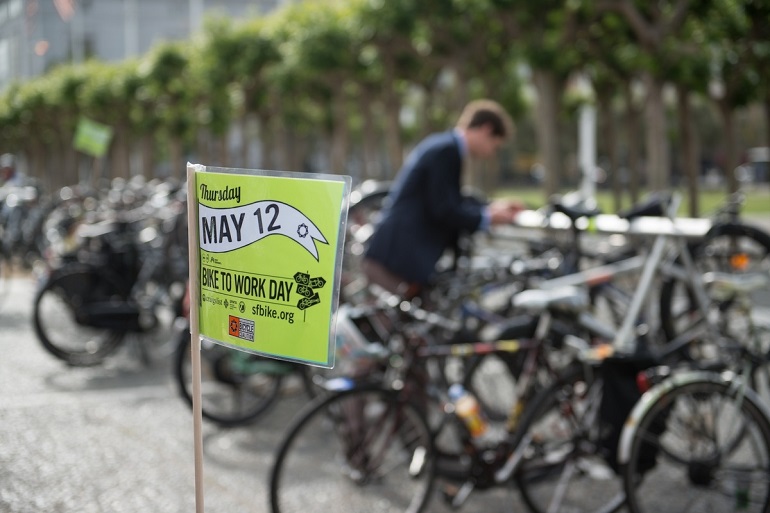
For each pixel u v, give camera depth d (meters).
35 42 13.91
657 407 3.49
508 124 4.86
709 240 4.89
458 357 3.97
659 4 12.68
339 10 18.44
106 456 4.55
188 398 5.25
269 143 25.97
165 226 7.14
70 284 6.29
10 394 5.72
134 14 25.73
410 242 4.71
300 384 5.99
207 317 2.52
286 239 2.32
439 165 4.70
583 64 15.71
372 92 21.55
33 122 23.31
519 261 4.88
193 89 25.39
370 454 3.81
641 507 3.90
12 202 10.87
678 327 4.95
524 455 3.78
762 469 3.58
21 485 4.09
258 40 22.55
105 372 6.40
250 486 4.23
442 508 4.01
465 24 16.12
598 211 5.07
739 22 12.30
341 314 3.94
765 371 3.93
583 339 4.12
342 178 2.23
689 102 14.73
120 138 27.06
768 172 43.00
